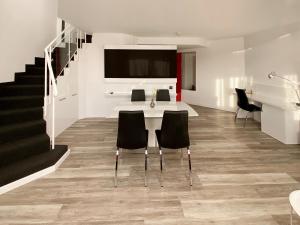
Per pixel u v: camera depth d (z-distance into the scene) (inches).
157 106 183.8
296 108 187.0
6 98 149.6
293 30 209.9
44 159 133.3
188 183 124.0
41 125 151.4
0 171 116.0
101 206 102.4
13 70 175.2
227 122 275.6
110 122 274.2
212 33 293.7
